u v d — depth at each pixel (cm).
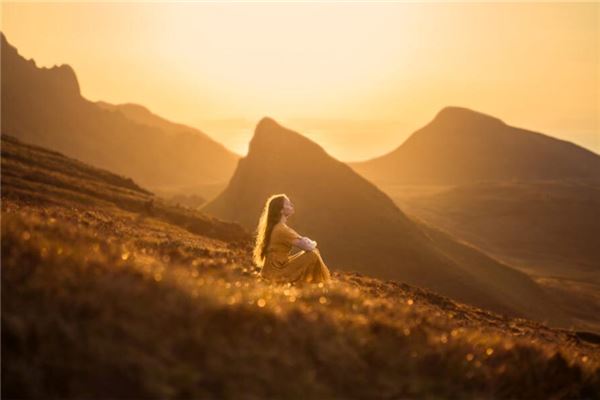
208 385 588
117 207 7306
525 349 894
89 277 682
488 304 16912
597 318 18512
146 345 604
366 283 2422
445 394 701
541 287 19462
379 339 775
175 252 1149
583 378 855
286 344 693
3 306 591
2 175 7644
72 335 573
